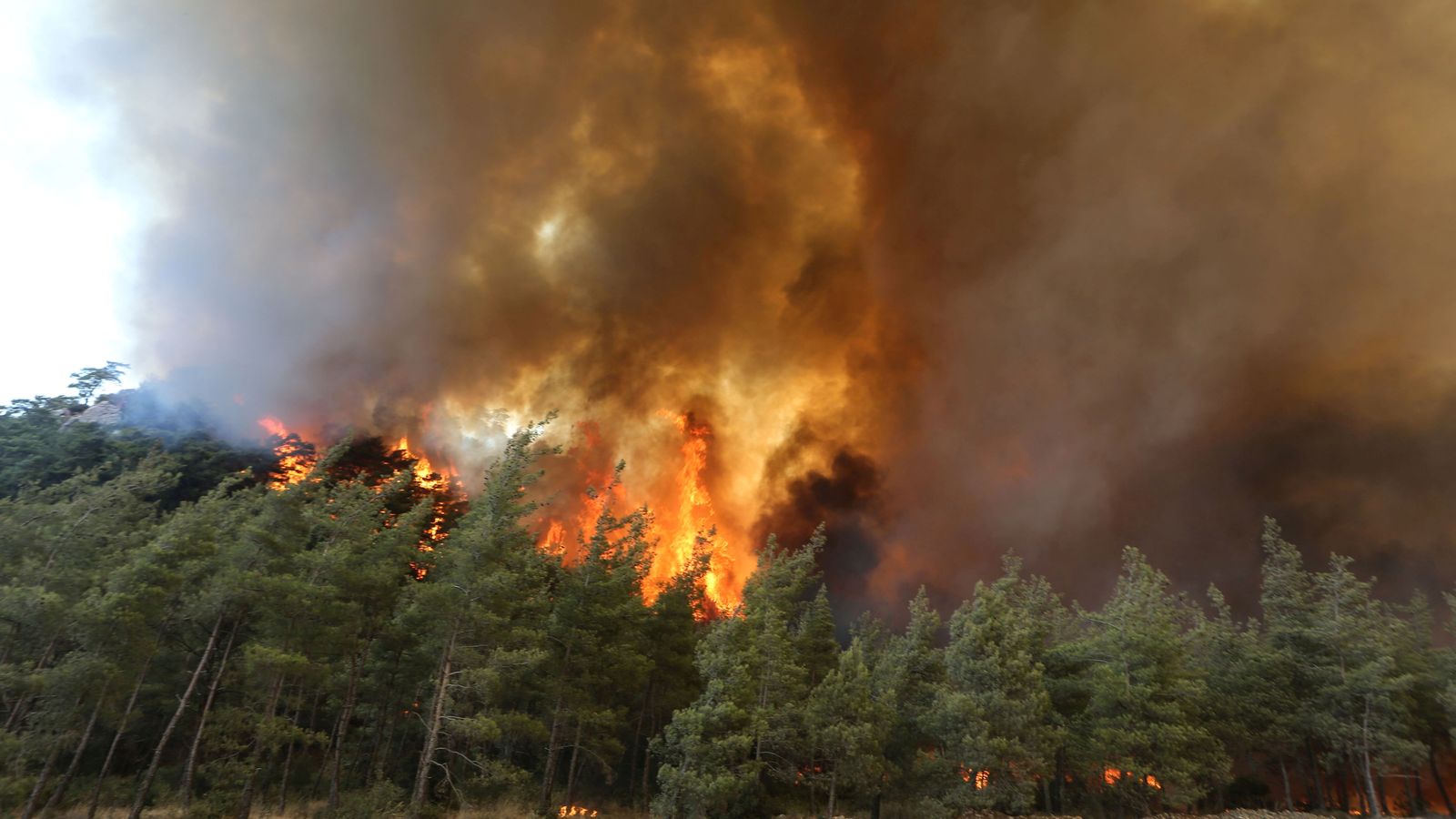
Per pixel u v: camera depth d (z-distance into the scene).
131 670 27.81
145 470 32.72
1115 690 41.41
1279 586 52.84
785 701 33.38
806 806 39.44
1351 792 67.44
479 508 33.75
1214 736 49.16
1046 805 44.16
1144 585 48.72
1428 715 51.34
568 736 37.62
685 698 39.94
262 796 36.16
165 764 39.22
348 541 32.06
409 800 34.88
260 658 27.00
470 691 31.55
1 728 26.58
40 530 27.64
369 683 35.56
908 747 38.75
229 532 32.25
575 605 34.97
